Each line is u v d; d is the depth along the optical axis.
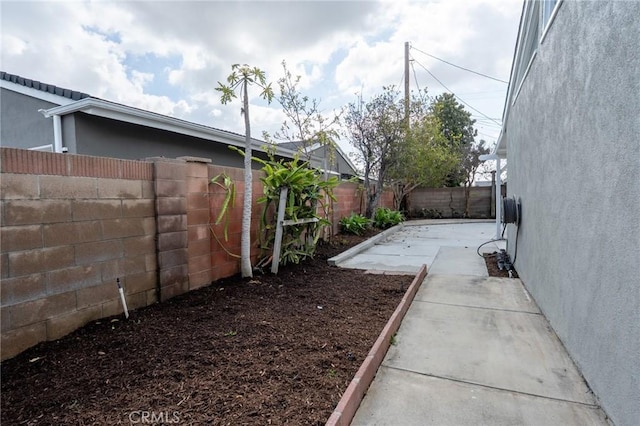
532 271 3.82
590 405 1.94
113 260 2.76
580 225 2.30
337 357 2.31
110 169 2.73
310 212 5.10
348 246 6.91
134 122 5.88
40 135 6.18
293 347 2.44
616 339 1.77
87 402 1.73
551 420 1.81
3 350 2.06
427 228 11.57
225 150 8.04
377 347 2.42
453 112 21.88
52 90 5.87
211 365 2.13
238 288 3.77
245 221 4.07
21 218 2.14
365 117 9.76
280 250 4.68
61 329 2.38
